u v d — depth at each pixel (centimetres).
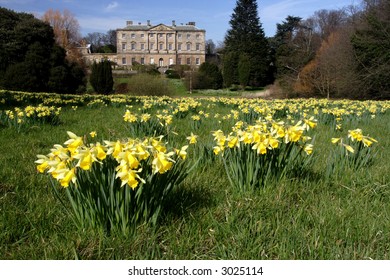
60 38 5944
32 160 442
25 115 725
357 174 367
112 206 239
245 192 310
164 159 233
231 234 247
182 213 275
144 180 229
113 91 3419
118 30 9250
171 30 9275
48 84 3055
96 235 239
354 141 402
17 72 2872
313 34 5094
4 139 582
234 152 323
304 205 292
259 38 6184
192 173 363
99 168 238
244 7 6362
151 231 246
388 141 595
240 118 820
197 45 9362
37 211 278
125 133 648
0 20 3091
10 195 309
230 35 6544
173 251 230
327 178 354
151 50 9306
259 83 5972
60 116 960
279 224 257
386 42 2823
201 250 233
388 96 2919
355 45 2992
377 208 294
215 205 298
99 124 792
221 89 5453
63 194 311
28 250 229
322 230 247
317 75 3569
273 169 326
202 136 637
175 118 880
